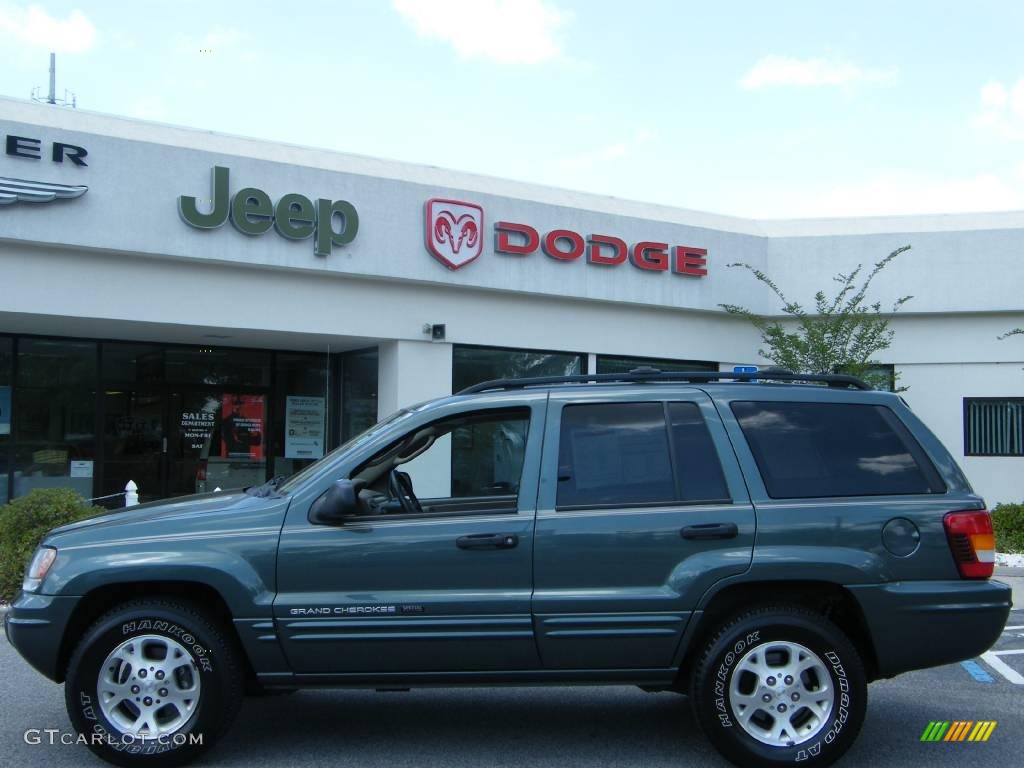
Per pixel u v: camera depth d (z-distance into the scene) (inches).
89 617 207.0
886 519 203.8
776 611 201.8
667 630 199.3
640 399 215.3
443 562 201.0
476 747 218.1
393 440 211.3
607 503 205.6
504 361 593.9
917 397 670.5
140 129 493.0
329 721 238.1
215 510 208.2
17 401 521.0
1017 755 215.9
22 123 450.9
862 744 223.5
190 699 199.3
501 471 225.1
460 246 558.9
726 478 207.2
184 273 495.8
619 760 209.8
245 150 516.1
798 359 613.0
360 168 549.0
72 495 404.8
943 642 201.3
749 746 196.7
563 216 596.1
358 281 541.0
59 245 461.1
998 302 652.7
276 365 597.9
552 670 201.9
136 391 555.5
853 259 670.5
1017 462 651.5
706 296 649.0
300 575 200.2
